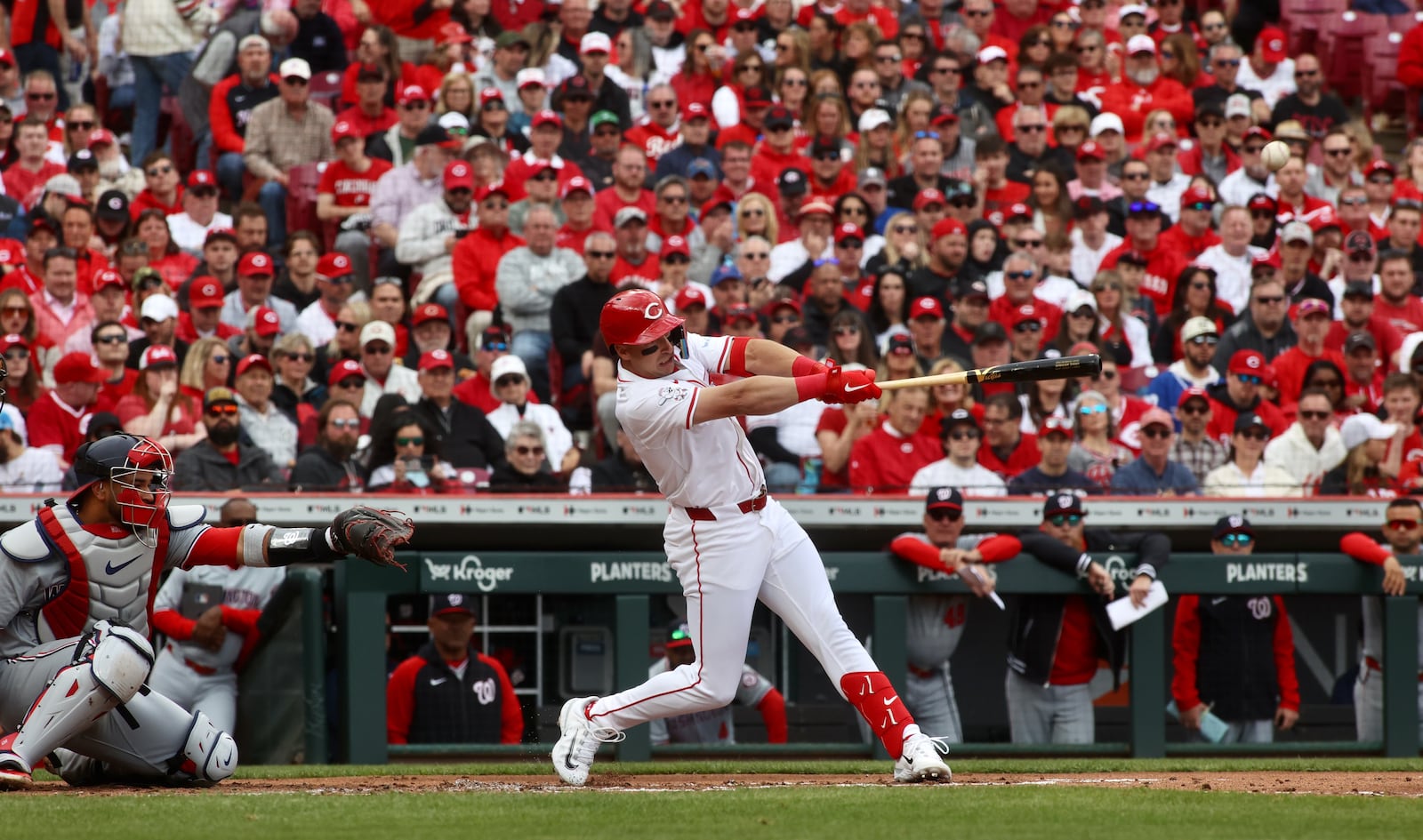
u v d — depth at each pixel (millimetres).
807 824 15062
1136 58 49719
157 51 44531
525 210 41219
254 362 32938
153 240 38938
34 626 19625
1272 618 29016
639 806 16781
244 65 43094
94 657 18984
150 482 19438
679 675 19844
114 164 42281
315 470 31047
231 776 22000
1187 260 43469
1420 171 49500
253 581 27047
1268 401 38250
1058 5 52844
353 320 36969
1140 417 37594
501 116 44469
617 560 27266
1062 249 43250
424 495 29438
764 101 46312
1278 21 52719
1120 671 28125
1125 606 27625
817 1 50938
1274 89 51781
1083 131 47219
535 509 29734
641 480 31484
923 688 27875
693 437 18891
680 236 41875
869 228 43344
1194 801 17484
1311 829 14859
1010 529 31844
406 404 31516
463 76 44281
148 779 20250
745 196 41969
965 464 33188
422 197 41125
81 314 36062
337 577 26938
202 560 20141
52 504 19406
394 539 19750
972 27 51594
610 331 18906
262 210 40562
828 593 19953
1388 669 28609
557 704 27203
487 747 26656
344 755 26516
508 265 38281
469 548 30812
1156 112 47625
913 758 19469
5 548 19031
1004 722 28094
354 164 41688
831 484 33656
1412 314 42125
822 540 32281
